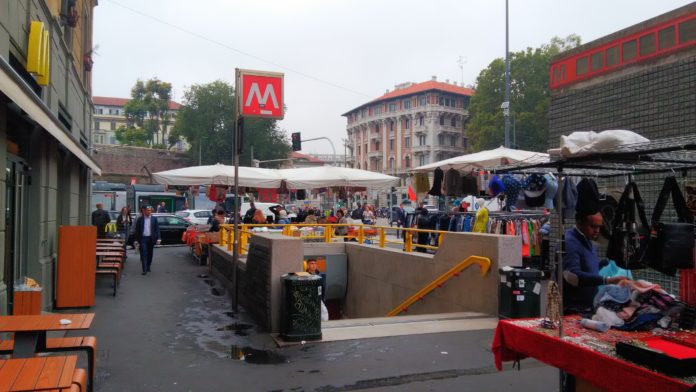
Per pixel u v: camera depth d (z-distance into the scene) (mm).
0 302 6062
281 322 7176
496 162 11188
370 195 79812
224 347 6707
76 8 13852
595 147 3645
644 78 9898
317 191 21328
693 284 3734
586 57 11352
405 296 10953
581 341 3496
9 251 7105
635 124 10102
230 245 12648
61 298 9055
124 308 9242
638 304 3857
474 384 5301
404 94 83938
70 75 12297
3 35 6402
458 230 13750
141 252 13703
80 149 10133
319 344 6777
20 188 7797
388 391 5137
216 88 69062
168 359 6195
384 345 6684
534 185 5297
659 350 3064
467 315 8227
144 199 36812
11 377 3389
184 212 28828
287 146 71625
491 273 8242
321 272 13578
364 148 94688
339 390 5176
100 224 17422
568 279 4488
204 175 15312
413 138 83562
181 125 69938
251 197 26703
